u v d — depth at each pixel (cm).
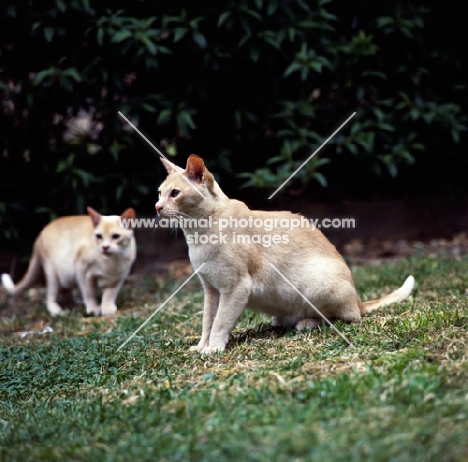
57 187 788
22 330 637
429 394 351
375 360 417
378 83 840
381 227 870
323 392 367
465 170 909
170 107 771
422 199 876
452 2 861
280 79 824
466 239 851
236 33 784
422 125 858
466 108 876
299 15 782
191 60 789
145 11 780
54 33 738
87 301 685
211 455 317
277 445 317
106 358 503
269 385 395
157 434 347
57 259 697
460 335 440
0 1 728
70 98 773
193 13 771
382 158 816
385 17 809
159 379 445
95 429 372
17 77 772
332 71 795
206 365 460
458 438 308
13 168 823
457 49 872
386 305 554
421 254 787
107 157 807
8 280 729
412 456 301
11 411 429
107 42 752
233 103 813
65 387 465
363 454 305
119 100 780
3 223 782
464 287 597
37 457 346
